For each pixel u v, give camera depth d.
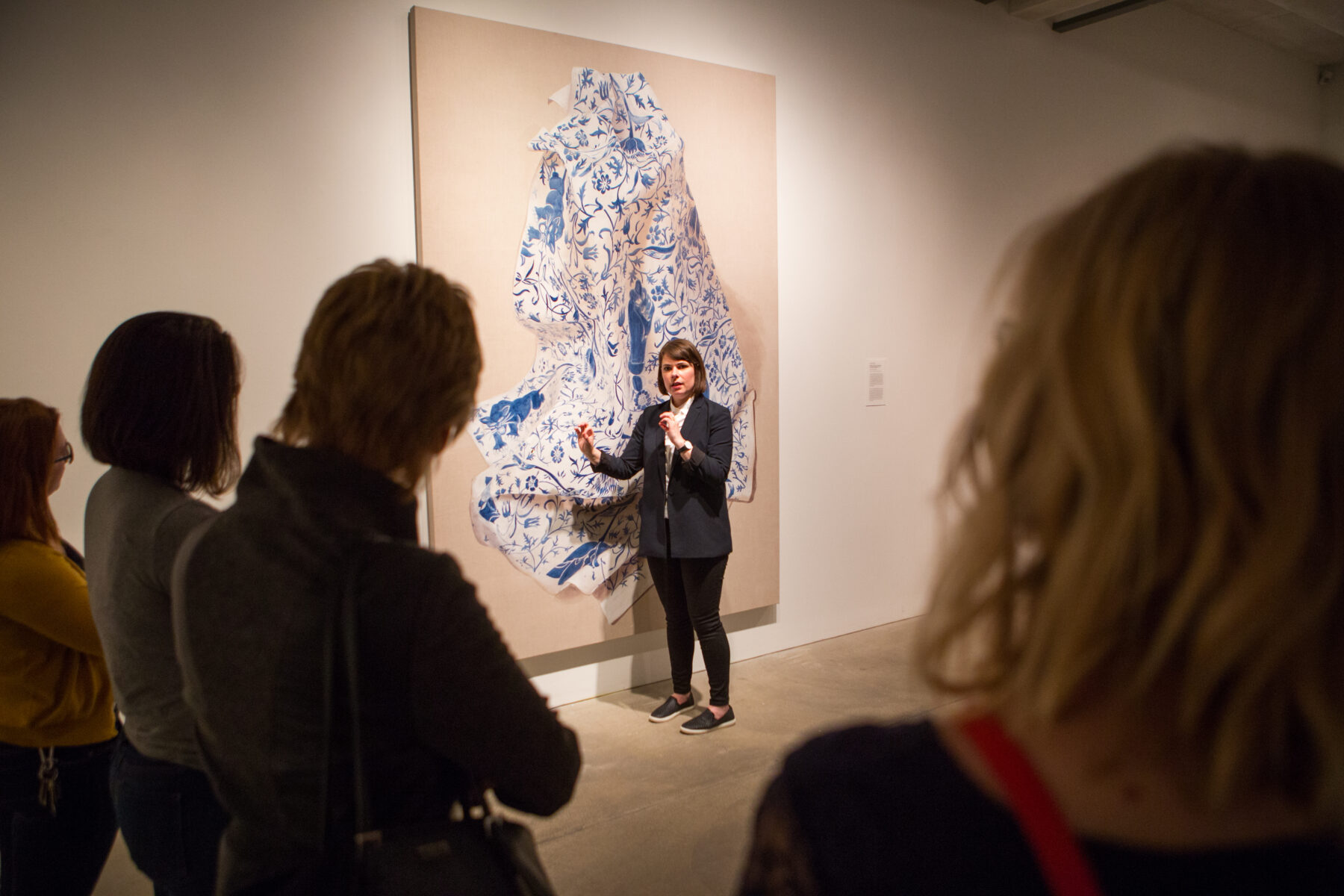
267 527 0.84
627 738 3.16
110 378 1.23
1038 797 0.38
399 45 2.94
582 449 3.20
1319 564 0.32
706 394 3.69
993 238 4.89
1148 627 0.36
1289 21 6.24
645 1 3.48
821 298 4.16
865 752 0.44
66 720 1.44
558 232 3.24
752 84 3.73
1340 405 0.32
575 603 3.39
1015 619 0.40
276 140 2.74
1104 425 0.36
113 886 2.25
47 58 2.40
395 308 0.89
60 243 2.45
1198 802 0.36
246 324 2.73
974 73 4.70
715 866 2.33
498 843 0.89
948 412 4.78
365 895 0.80
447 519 3.06
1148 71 5.74
